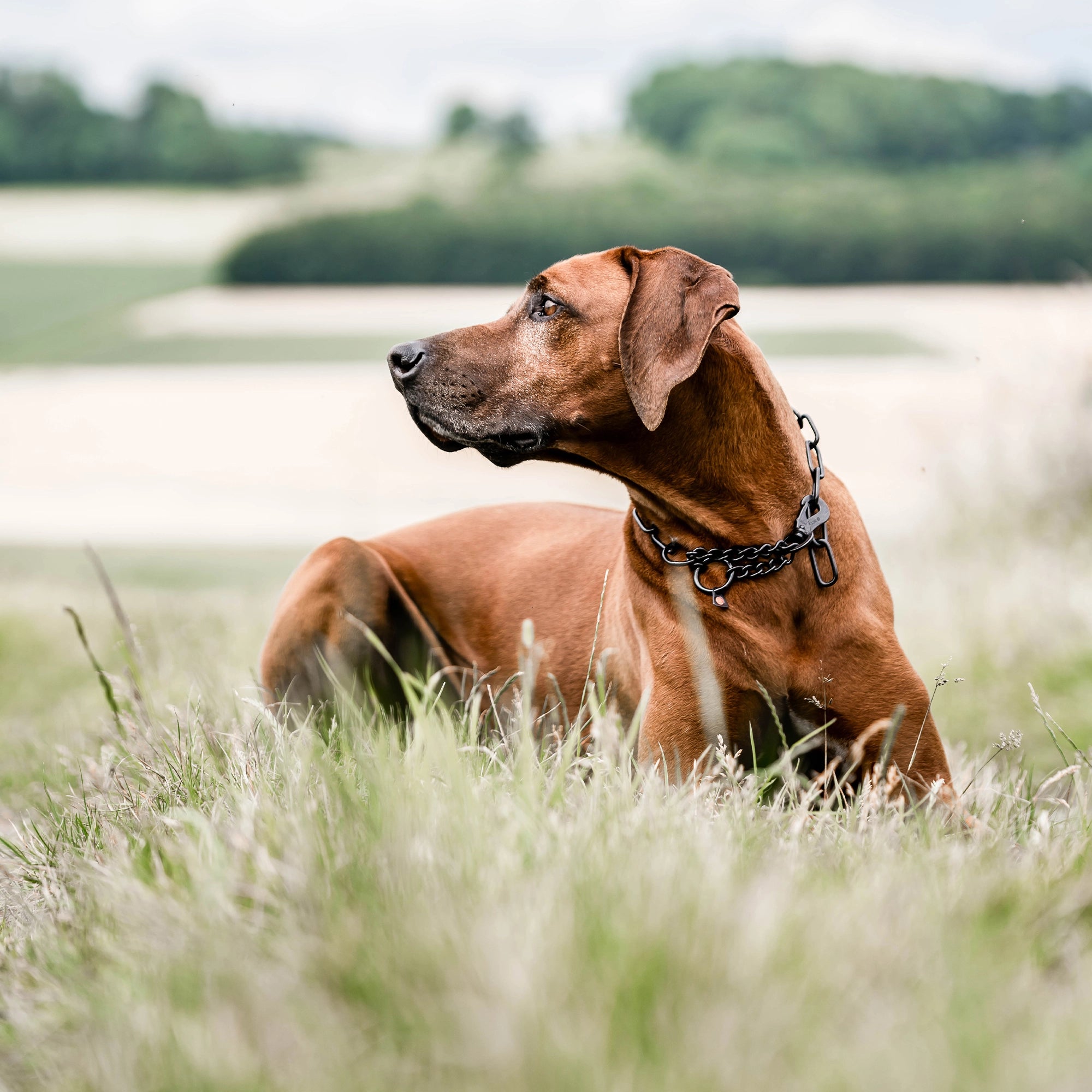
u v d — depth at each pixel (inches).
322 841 112.7
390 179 2728.8
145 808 138.2
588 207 2042.3
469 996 87.0
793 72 2657.5
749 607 151.7
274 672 192.2
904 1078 79.0
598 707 138.2
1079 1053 82.7
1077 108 2532.0
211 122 3228.3
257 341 1619.1
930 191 2074.3
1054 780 143.9
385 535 210.7
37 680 309.1
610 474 160.1
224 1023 89.4
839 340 1359.5
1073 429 366.6
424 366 160.9
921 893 104.9
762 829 121.2
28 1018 102.0
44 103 3198.8
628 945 90.3
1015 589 289.7
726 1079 79.2
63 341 1713.8
